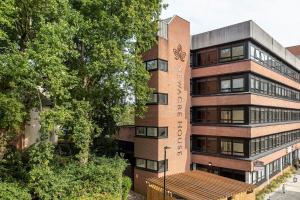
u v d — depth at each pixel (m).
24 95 18.66
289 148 40.81
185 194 20.59
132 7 20.38
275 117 37.47
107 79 21.00
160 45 27.14
